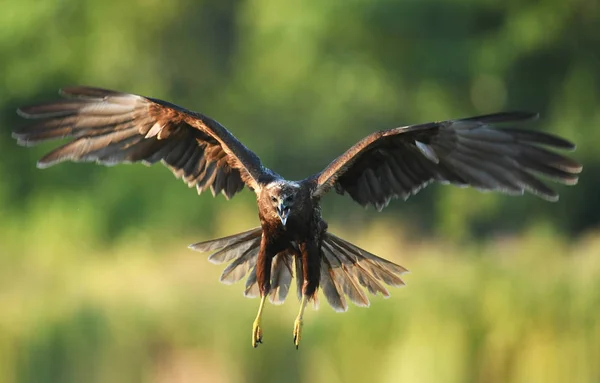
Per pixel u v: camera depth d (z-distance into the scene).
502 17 43.38
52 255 29.31
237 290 19.23
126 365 18.08
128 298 19.20
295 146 44.53
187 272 21.72
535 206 40.91
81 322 18.38
